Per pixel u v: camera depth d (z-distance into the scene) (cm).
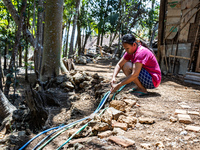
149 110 308
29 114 430
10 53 664
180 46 639
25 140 319
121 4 1822
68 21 1689
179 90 452
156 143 207
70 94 602
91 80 615
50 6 748
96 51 1927
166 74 662
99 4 1912
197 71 580
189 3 601
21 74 1218
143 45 355
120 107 312
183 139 215
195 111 299
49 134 309
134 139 225
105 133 242
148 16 1706
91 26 1975
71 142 240
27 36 764
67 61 851
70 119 403
